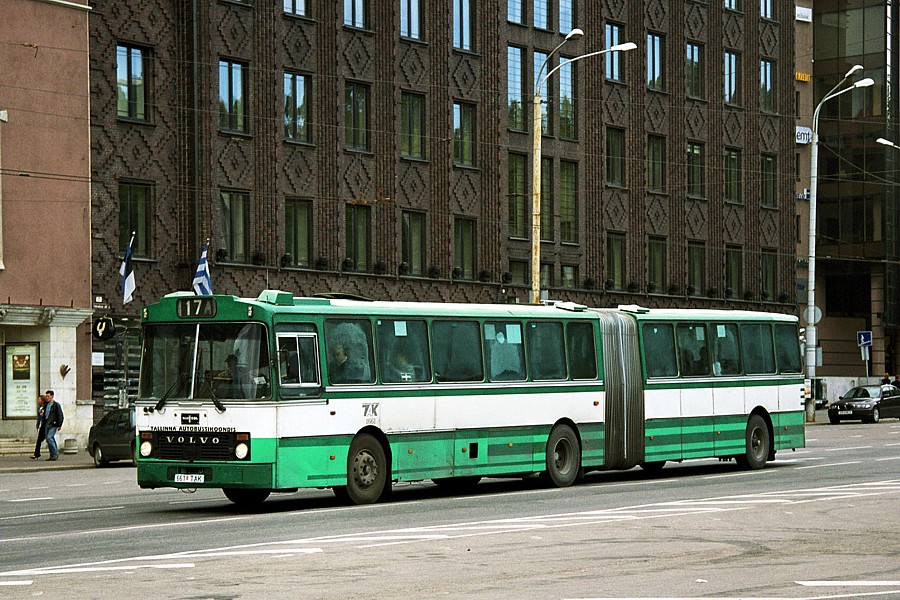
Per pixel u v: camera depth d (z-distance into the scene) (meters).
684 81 70.44
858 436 49.84
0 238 44.34
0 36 44.59
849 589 13.75
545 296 62.66
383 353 25.41
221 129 50.00
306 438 23.62
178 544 18.00
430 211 57.66
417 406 25.78
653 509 22.64
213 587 13.90
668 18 69.62
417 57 57.06
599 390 29.69
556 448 28.64
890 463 34.50
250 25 50.94
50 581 14.38
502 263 60.78
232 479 23.05
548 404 28.50
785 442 34.53
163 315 24.02
